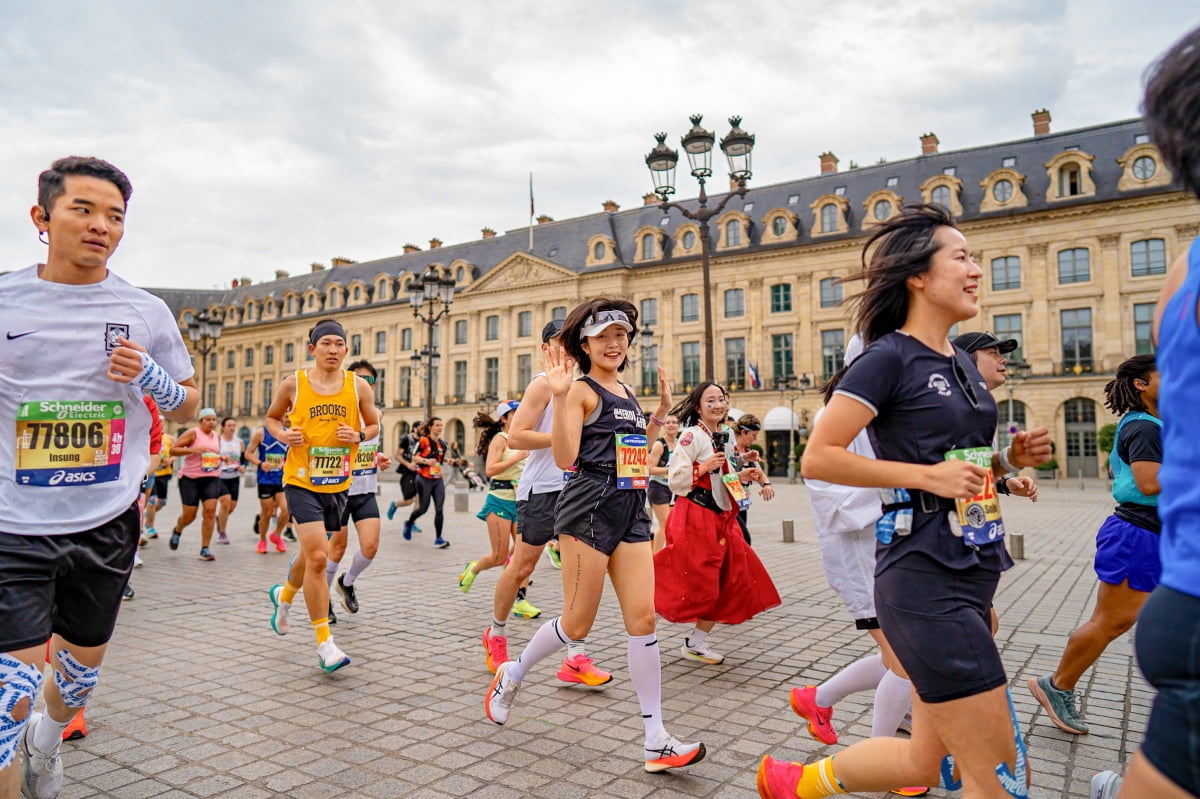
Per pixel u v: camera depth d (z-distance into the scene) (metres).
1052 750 3.73
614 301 3.90
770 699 4.55
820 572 9.69
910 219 2.41
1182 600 1.37
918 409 2.24
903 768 2.45
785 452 46.97
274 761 3.59
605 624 6.72
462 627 6.48
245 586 8.45
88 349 2.74
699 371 49.56
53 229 2.69
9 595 2.49
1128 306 39.16
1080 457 39.94
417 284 24.41
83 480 2.70
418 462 12.32
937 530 2.22
